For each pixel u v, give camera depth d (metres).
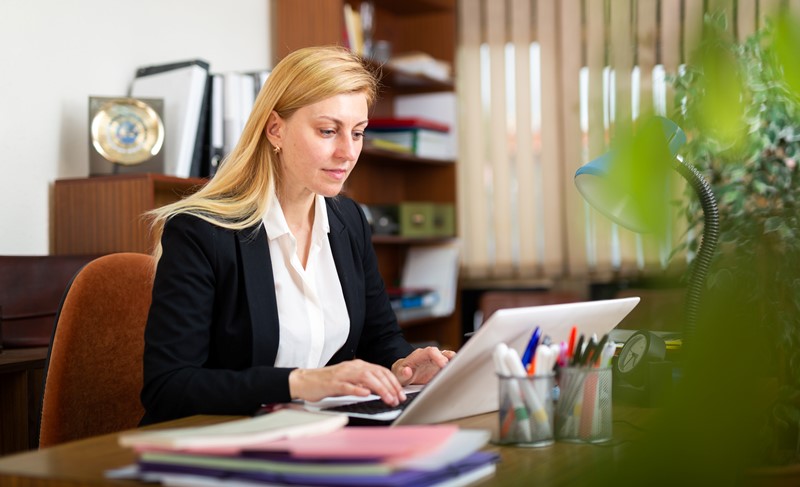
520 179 4.46
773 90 1.95
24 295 2.27
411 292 3.96
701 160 2.23
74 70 2.76
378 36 4.34
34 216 2.60
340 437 0.80
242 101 2.89
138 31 3.01
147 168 2.64
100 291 1.61
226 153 2.87
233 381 1.23
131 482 0.77
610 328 1.30
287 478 0.70
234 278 1.47
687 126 1.40
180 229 1.45
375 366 1.19
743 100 0.43
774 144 2.15
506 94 4.48
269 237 1.55
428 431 0.82
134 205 2.52
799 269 1.69
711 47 0.40
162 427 1.10
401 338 1.79
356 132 1.54
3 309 2.23
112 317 1.63
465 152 4.53
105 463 0.85
